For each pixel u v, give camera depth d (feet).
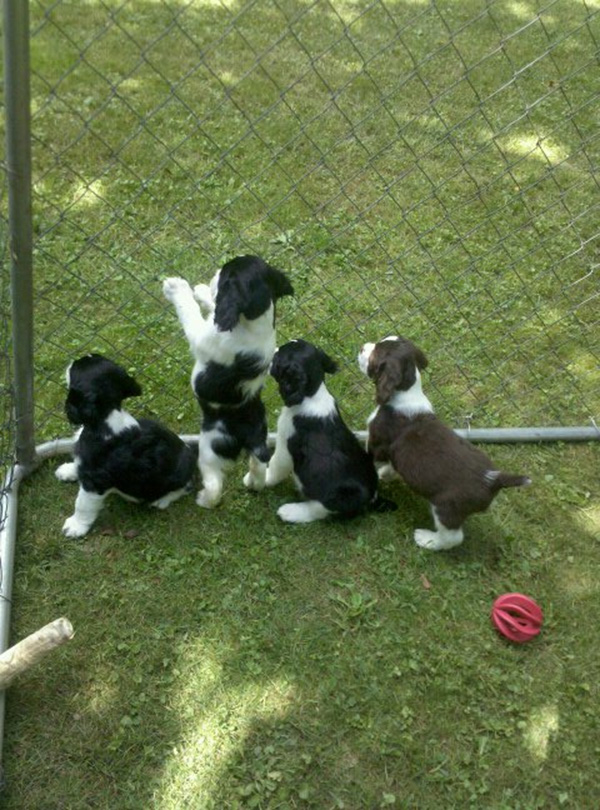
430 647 4.13
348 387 5.44
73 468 4.67
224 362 4.23
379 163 7.38
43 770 3.55
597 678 4.09
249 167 7.09
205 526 4.56
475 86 8.66
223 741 3.71
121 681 3.87
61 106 7.34
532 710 3.94
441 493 4.31
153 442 4.31
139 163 6.93
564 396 5.60
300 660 4.03
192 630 4.10
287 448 4.52
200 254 6.17
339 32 9.28
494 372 5.70
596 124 8.28
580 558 4.65
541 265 6.54
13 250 3.67
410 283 6.24
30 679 3.83
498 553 4.60
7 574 4.09
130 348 5.44
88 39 8.32
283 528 4.60
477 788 3.66
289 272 6.14
